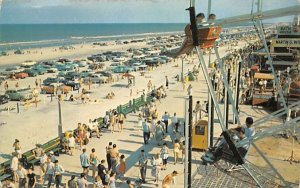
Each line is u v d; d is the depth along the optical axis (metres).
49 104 35.62
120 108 27.64
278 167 13.67
